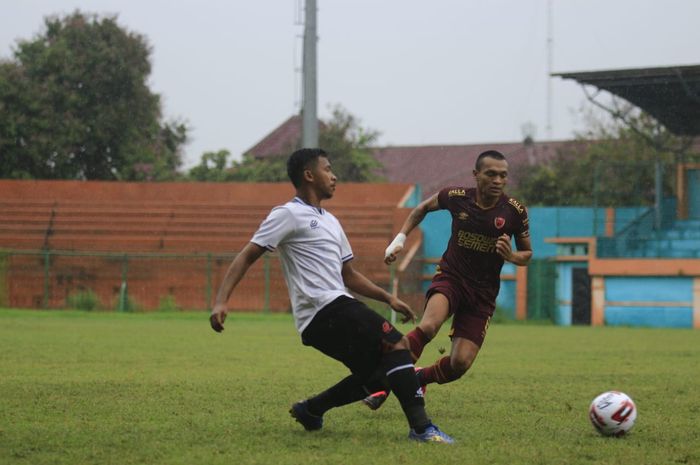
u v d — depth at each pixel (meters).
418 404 12.09
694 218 70.06
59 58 91.12
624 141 94.88
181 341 34.00
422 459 10.85
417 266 68.12
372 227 70.75
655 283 60.38
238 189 75.56
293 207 12.24
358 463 10.57
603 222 70.12
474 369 24.36
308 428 13.10
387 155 134.88
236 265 12.02
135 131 94.06
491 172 13.70
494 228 13.78
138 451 11.41
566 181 94.81
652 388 19.70
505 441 12.40
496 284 14.12
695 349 33.22
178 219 72.44
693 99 62.59
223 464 10.55
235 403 16.30
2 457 10.99
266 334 39.34
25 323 46.28
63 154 90.25
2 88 89.00
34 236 70.94
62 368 22.89
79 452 11.32
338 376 21.42
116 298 64.69
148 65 95.00
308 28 61.25
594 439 12.70
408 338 13.11
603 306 61.31
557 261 64.50
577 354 30.42
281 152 111.25
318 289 12.05
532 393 18.53
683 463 11.03
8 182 75.38
